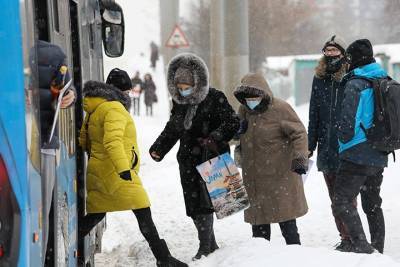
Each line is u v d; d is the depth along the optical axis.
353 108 13.49
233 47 37.34
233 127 13.44
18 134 7.13
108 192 12.37
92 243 14.07
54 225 9.03
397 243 15.98
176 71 13.46
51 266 9.02
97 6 16.27
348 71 14.15
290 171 14.05
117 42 17.25
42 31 9.29
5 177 7.14
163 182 26.59
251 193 14.19
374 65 13.81
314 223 18.30
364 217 18.23
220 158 13.48
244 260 12.73
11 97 7.11
